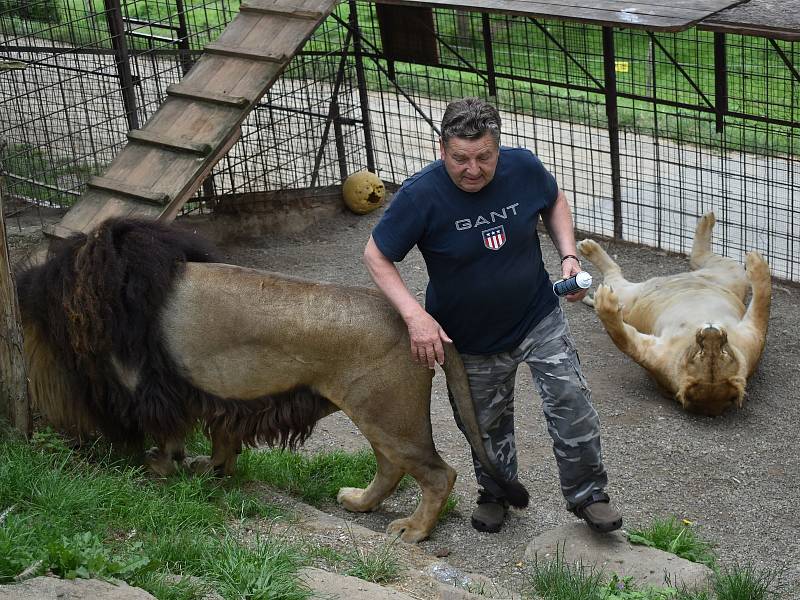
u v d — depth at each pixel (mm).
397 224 4414
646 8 8023
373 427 4832
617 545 4910
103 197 7668
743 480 5988
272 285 4770
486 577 4723
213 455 5355
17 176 10000
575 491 4863
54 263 5016
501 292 4543
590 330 8047
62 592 3400
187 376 4852
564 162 11609
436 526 5289
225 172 10039
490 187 4414
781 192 10352
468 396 4801
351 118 11016
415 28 10195
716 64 8789
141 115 9938
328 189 10375
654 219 10023
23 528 3926
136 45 12414
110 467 5148
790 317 8062
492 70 10008
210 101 8141
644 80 14070
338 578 4082
